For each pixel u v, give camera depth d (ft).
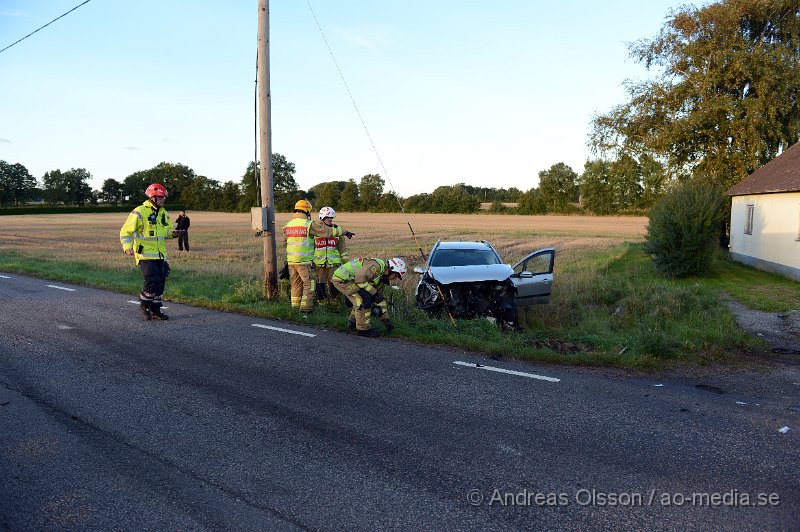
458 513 10.73
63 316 29.25
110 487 11.69
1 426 14.82
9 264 53.72
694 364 21.80
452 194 310.65
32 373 19.38
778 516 10.68
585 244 105.19
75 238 111.96
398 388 18.08
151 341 24.00
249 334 25.46
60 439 14.03
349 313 29.84
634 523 10.41
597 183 274.98
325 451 13.43
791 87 67.97
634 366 21.02
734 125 69.56
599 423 15.23
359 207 328.90
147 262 27.84
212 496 11.34
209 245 94.58
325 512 10.74
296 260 28.86
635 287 37.52
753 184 58.18
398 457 13.12
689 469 12.59
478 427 14.92
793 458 13.17
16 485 11.74
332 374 19.54
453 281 30.14
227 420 15.34
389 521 10.43
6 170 385.70
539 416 15.72
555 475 12.27
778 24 72.28
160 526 10.26
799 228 47.34
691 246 48.83
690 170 76.89
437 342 24.18
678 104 73.72
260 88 31.78
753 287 43.57
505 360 21.58
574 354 21.95
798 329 29.01
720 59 69.31
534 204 294.25
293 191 359.05
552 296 37.99
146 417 15.51
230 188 350.23
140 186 402.31
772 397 17.80
